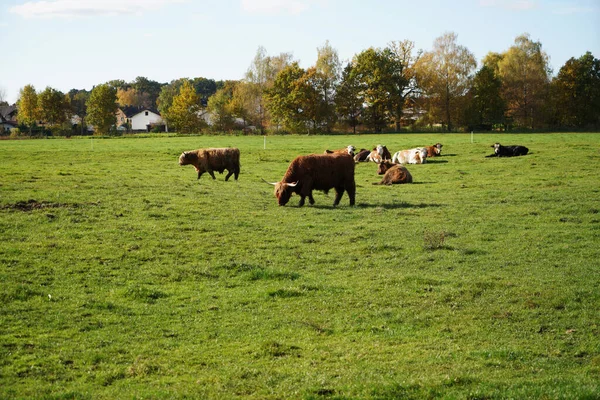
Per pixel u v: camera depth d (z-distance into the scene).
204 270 14.39
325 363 9.25
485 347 10.04
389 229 19.02
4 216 18.64
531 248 16.55
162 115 131.50
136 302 12.14
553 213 21.34
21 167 34.62
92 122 105.88
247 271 14.51
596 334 10.59
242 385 8.30
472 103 101.12
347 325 11.09
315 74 103.44
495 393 7.69
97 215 19.59
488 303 12.23
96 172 32.28
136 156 45.09
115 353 9.63
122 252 15.58
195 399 7.81
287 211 21.88
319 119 103.25
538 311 11.74
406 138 74.19
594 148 45.09
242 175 34.22
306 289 13.05
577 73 100.44
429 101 104.06
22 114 109.81
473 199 24.86
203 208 21.66
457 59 102.44
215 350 9.83
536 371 8.86
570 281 13.53
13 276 13.35
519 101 106.25
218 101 104.88
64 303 11.89
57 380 8.53
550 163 36.59
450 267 14.90
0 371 8.69
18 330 10.43
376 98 100.50
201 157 30.89
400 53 106.19
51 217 18.86
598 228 18.86
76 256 15.09
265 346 9.89
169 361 9.33
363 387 8.05
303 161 22.64
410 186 29.67
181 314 11.56
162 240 16.89
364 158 43.34
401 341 10.30
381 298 12.54
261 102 115.75
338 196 23.66
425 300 12.42
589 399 7.40
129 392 8.08
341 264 15.18
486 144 54.03
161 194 24.27
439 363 9.19
